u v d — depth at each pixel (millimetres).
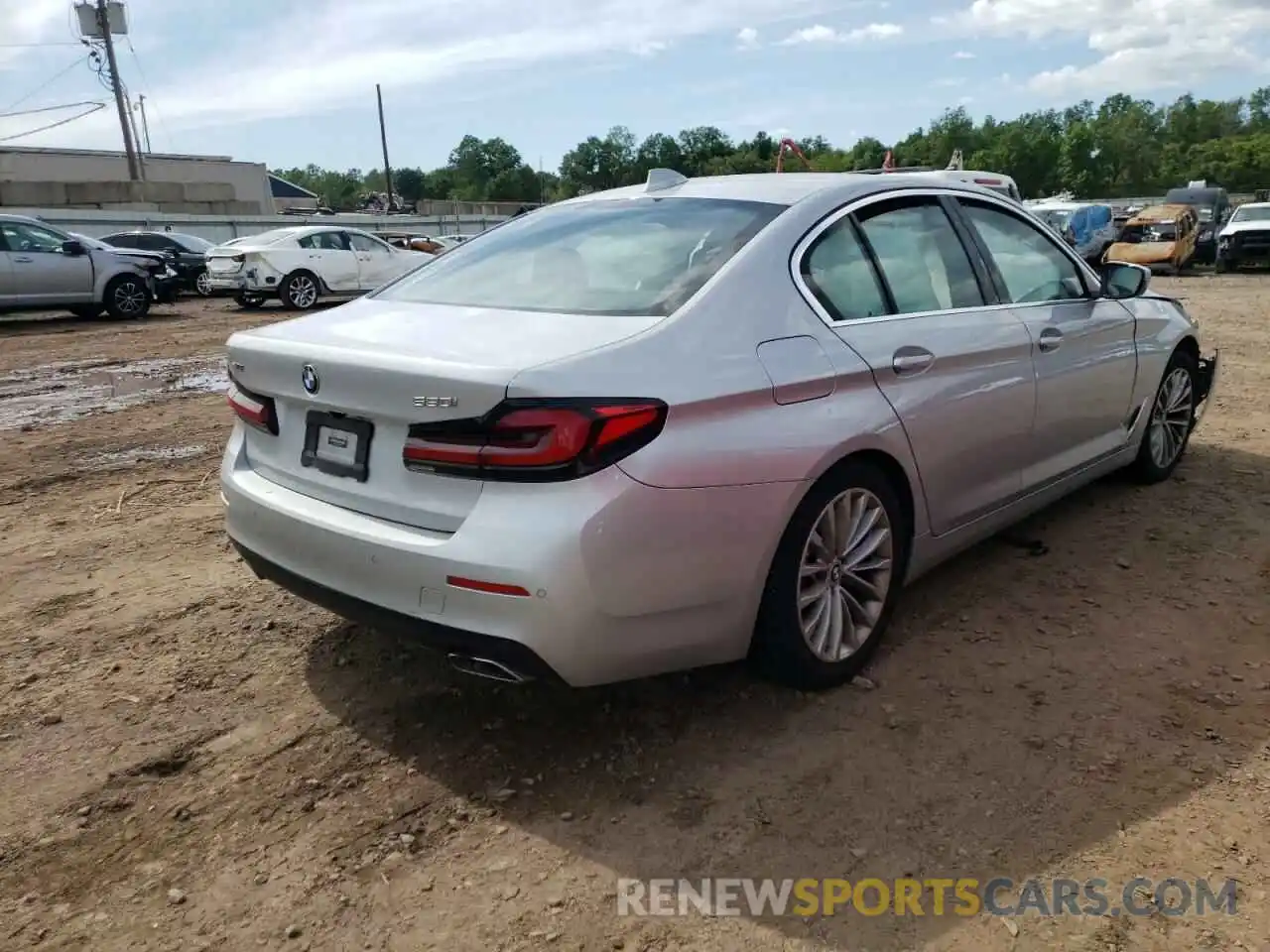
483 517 2523
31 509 5414
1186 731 3008
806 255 3215
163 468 6262
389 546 2652
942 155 103375
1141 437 5047
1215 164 107000
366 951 2234
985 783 2768
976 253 3912
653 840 2576
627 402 2547
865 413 3123
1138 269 4664
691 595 2719
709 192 3586
